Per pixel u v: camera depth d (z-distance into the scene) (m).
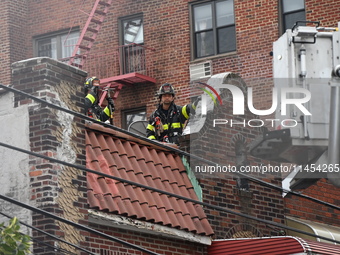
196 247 22.81
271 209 24.86
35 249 19.62
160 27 43.16
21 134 20.58
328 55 23.56
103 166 21.66
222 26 42.16
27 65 20.92
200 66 41.88
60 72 21.09
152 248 21.88
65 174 20.45
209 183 23.72
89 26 44.66
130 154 22.81
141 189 22.22
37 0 45.81
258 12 41.41
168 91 24.05
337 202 26.88
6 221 20.08
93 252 20.48
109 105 25.75
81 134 21.27
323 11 40.19
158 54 42.94
